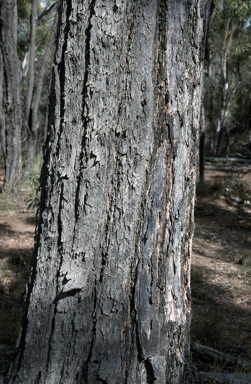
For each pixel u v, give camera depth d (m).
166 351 1.83
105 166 1.70
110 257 1.71
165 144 1.75
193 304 3.83
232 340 3.05
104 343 1.70
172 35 1.71
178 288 1.87
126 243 1.72
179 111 1.76
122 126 1.69
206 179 11.74
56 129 1.74
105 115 1.68
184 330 1.95
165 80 1.72
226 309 3.71
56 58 1.73
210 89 23.16
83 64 1.68
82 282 1.70
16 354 1.83
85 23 1.66
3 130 8.65
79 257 1.71
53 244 1.76
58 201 1.74
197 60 1.82
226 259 5.27
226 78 20.69
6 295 3.91
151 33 1.68
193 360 2.58
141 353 1.73
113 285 1.71
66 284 1.69
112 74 1.67
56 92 1.73
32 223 6.96
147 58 1.68
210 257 5.39
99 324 1.71
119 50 1.66
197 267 4.82
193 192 1.94
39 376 1.73
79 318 1.71
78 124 1.71
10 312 3.39
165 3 1.69
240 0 15.45
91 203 1.70
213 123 23.42
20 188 8.77
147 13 1.66
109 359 1.70
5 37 8.02
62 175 1.71
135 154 1.70
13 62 8.25
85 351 1.71
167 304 1.83
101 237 1.73
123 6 1.64
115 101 1.68
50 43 9.20
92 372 1.70
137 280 1.73
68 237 1.72
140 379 1.73
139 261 1.74
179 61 1.74
